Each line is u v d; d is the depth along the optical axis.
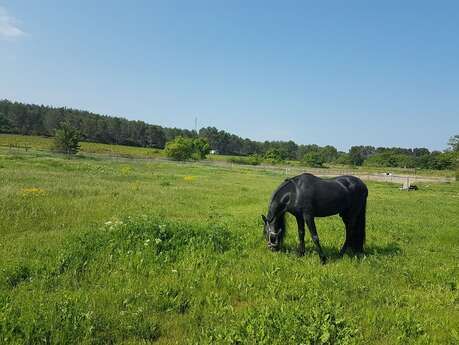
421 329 5.20
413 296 6.48
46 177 20.78
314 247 9.45
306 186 8.37
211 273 6.86
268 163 88.56
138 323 4.90
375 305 6.04
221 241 8.76
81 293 5.69
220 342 4.54
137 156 66.75
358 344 4.64
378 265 8.13
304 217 8.41
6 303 5.16
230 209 15.88
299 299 6.05
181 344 4.63
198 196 18.58
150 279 6.50
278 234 8.66
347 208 9.08
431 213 17.09
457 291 6.86
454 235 11.62
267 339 4.50
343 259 8.45
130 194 16.67
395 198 24.08
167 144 73.56
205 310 5.48
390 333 5.08
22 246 7.77
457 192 33.72
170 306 5.57
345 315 5.40
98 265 6.89
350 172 63.66
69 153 57.56
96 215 11.58
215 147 141.50
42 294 5.60
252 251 8.63
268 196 20.38
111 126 123.81
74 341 4.46
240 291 6.30
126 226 8.43
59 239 8.37
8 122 114.19
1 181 17.67
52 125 119.38
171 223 9.02
